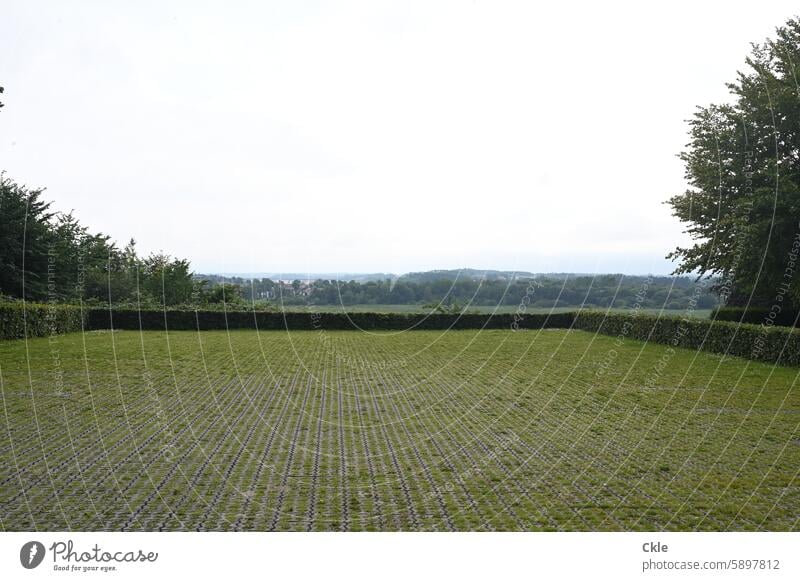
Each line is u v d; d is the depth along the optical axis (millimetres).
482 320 37938
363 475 8734
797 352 19234
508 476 8734
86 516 7125
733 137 25016
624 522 7070
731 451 10008
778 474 8789
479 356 23312
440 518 7180
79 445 10141
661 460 9523
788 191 21766
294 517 7168
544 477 8688
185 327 36062
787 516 7242
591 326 35031
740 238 22844
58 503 7520
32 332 28406
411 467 9133
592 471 8961
